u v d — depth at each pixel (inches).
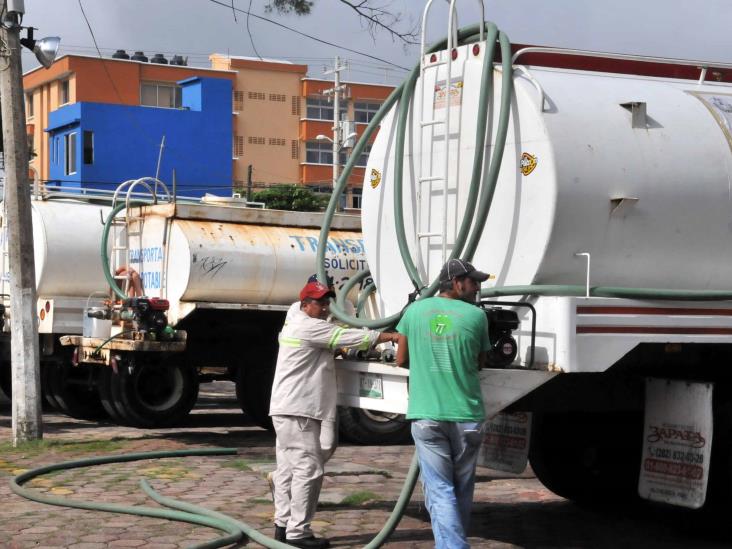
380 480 456.4
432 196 358.6
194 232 572.7
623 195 330.3
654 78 369.1
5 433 620.4
